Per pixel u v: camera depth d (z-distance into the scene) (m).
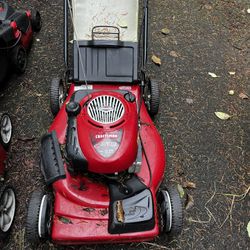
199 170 2.15
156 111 2.24
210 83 2.63
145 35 2.22
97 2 2.25
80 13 2.23
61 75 2.59
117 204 1.60
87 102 1.65
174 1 3.25
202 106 2.48
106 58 2.06
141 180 1.70
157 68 2.68
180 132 2.32
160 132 2.31
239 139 2.32
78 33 2.19
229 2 3.29
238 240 1.88
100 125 1.55
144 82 2.21
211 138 2.31
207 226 1.92
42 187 2.02
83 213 1.63
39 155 2.15
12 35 2.31
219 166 2.18
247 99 2.55
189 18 3.11
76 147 1.54
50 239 1.81
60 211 1.64
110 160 1.49
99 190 1.66
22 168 2.09
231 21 3.13
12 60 2.43
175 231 1.69
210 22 3.10
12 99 2.43
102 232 1.61
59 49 2.75
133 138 1.56
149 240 1.70
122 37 2.17
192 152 2.23
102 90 1.78
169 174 2.11
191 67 2.72
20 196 1.97
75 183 1.66
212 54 2.84
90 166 1.52
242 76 2.71
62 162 1.68
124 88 2.06
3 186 1.77
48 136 1.79
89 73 2.05
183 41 2.91
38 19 2.83
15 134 2.24
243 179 2.13
